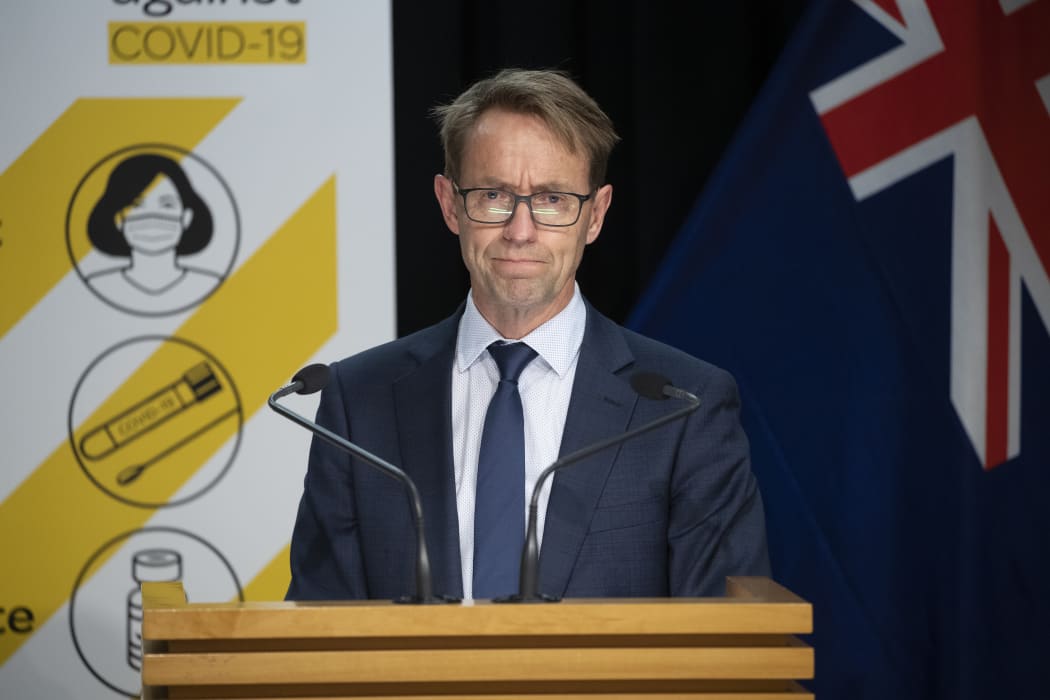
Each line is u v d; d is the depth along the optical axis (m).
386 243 9.58
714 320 10.43
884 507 10.30
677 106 10.98
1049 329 10.20
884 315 10.31
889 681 10.32
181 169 9.52
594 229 7.05
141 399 9.52
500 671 4.55
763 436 10.37
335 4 9.57
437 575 6.51
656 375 5.76
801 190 10.41
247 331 9.55
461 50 10.85
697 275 10.43
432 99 10.83
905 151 10.32
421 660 4.54
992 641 10.28
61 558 9.48
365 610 4.54
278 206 9.55
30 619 9.45
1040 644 10.24
